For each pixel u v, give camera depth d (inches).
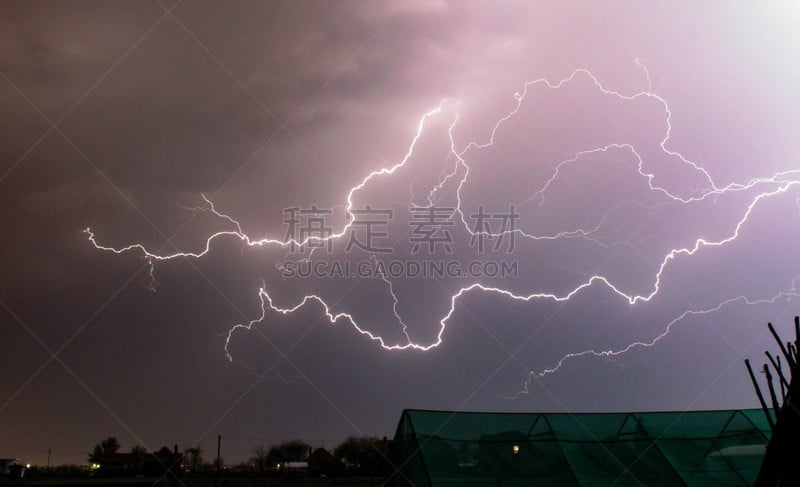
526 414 352.2
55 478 668.1
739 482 344.2
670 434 360.2
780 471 254.2
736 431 365.4
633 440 353.4
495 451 332.5
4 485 595.5
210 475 683.4
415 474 323.0
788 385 259.4
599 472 335.3
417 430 333.1
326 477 676.1
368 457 690.8
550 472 329.4
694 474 343.0
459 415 343.9
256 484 604.4
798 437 251.3
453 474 319.0
